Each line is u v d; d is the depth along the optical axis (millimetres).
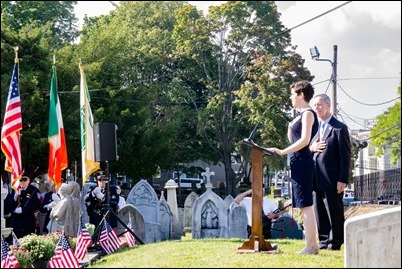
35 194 18297
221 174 75875
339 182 11586
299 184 10766
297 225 17781
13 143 14195
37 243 12891
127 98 47969
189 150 59312
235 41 53656
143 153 47656
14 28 45281
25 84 38375
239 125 55031
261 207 11047
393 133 30312
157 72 58844
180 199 59281
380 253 8531
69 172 44219
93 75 44969
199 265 9805
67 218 16484
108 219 18016
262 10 52125
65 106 41594
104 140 15750
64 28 49000
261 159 10969
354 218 8578
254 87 50406
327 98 11875
